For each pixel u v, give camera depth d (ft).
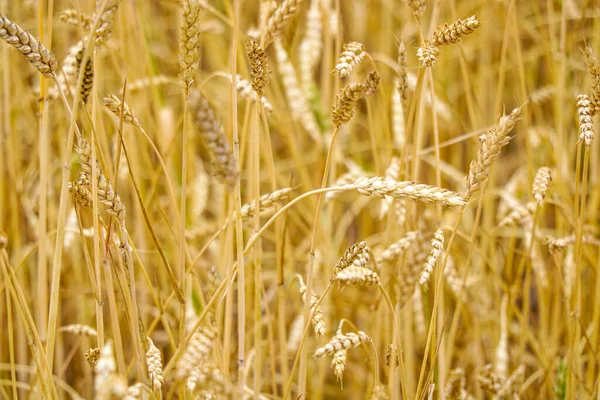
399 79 5.28
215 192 8.90
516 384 5.79
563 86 6.25
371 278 5.03
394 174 5.52
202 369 4.75
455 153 8.58
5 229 6.91
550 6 6.58
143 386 4.79
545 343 6.25
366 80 5.22
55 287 5.05
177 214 5.29
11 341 5.27
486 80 8.62
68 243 6.24
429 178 8.38
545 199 5.68
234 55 4.99
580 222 5.43
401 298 5.24
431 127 8.84
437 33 5.04
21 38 4.78
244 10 9.66
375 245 8.00
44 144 5.27
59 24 7.76
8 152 6.35
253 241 4.99
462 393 5.72
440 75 8.47
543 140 7.64
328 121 7.12
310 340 6.41
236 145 5.01
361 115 10.09
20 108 7.30
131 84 6.27
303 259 7.20
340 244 8.06
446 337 7.04
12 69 6.89
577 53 7.89
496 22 8.43
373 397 5.22
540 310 6.25
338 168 7.73
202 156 9.54
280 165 9.05
